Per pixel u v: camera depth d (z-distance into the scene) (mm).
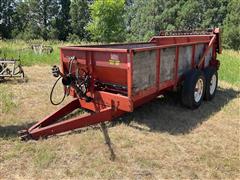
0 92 7477
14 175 3959
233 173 4184
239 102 7285
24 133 4898
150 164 4293
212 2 47344
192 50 6672
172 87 6227
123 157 4426
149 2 50750
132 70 4895
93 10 34125
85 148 4633
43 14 63531
